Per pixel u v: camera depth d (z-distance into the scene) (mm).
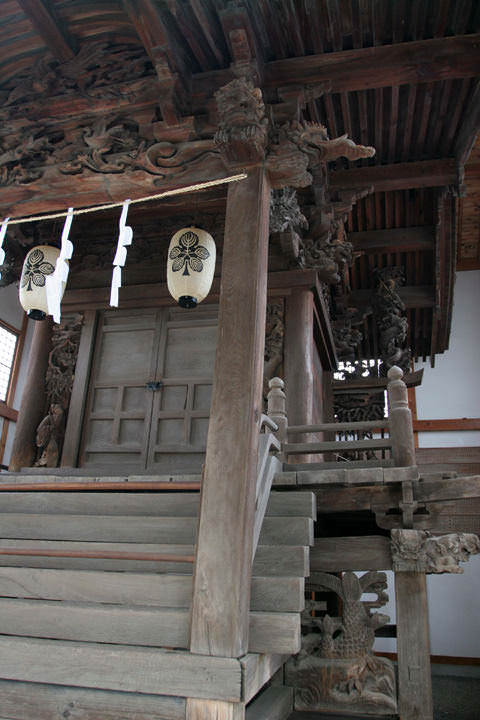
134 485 4348
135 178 5328
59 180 5531
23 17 5750
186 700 3111
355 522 6969
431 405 16094
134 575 3729
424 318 13812
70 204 5668
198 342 8219
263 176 4746
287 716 4887
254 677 3352
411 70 5414
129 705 3164
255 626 3521
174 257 5102
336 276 8914
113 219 8969
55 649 3328
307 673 5184
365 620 5277
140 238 9000
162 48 5074
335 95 7398
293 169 4758
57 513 4820
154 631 3412
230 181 4727
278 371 7938
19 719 3262
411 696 4910
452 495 5254
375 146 8555
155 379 8156
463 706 10102
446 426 15500
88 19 5621
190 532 4230
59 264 4508
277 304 8242
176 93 5270
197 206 8414
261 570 4098
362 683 5070
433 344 14477
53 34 5582
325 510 5629
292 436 7535
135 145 5469
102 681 3213
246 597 3486
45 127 5805
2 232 4770
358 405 12430
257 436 3980
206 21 4945
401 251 11859
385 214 11289
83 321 8773
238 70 5035
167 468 7652
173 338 8336
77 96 5652
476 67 5379
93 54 5746
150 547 4109
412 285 13055
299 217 7430
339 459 12094
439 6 5188
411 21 5363
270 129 4941
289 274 8281
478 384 16016
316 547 5559
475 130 7641
